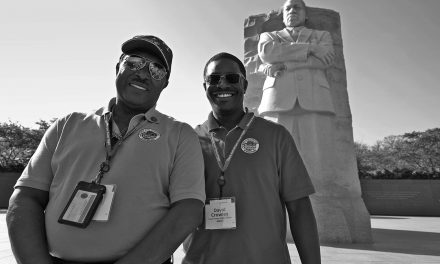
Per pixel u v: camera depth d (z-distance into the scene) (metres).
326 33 9.10
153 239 1.89
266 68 9.04
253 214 2.52
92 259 1.90
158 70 2.32
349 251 7.02
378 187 26.09
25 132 29.61
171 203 2.09
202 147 2.80
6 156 29.42
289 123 8.59
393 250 7.18
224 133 2.83
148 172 2.05
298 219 2.71
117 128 2.21
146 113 2.27
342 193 8.76
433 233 10.78
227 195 2.58
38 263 1.82
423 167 37.78
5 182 24.55
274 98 8.72
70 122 2.26
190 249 2.62
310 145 8.46
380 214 25.56
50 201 2.06
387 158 41.66
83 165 2.08
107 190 1.98
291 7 9.41
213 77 2.84
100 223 1.93
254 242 2.47
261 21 10.59
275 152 2.72
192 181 2.12
